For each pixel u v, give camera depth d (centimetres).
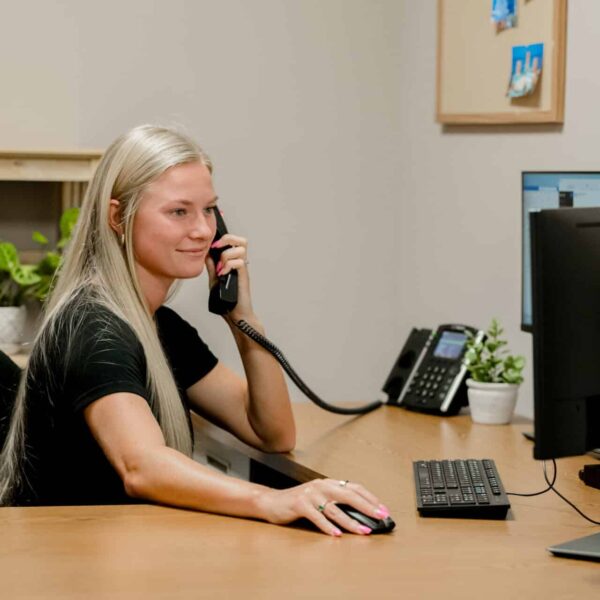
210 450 267
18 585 128
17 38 320
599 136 253
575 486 183
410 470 196
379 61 343
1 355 212
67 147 324
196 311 330
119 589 127
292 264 343
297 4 337
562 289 142
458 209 314
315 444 221
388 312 350
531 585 131
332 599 125
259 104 336
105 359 174
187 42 329
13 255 306
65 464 182
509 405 239
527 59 274
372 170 346
